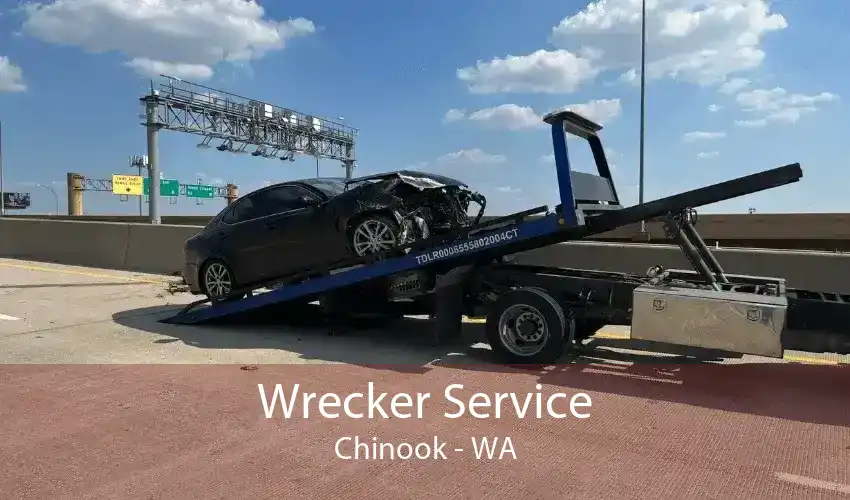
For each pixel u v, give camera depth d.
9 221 17.47
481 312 6.86
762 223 18.06
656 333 5.52
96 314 9.05
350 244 7.41
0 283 12.45
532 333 6.16
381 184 7.31
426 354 6.68
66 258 16.05
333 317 7.90
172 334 7.70
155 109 33.34
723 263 8.38
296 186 8.19
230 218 8.75
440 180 7.63
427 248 6.68
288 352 6.75
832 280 7.70
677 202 5.78
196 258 8.94
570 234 6.44
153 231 14.41
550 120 6.04
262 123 40.84
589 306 6.22
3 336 7.45
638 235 15.65
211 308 8.23
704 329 5.32
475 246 6.44
